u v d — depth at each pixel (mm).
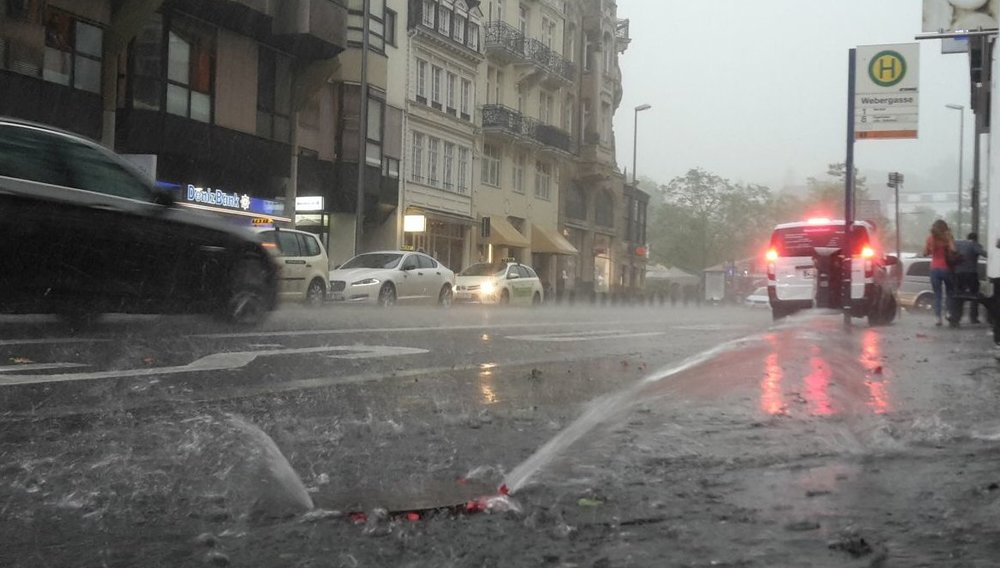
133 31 22719
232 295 10125
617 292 54344
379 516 2686
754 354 8008
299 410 5059
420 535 2520
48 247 8141
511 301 28344
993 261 10117
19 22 20062
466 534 2518
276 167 28125
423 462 3631
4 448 3764
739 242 84000
